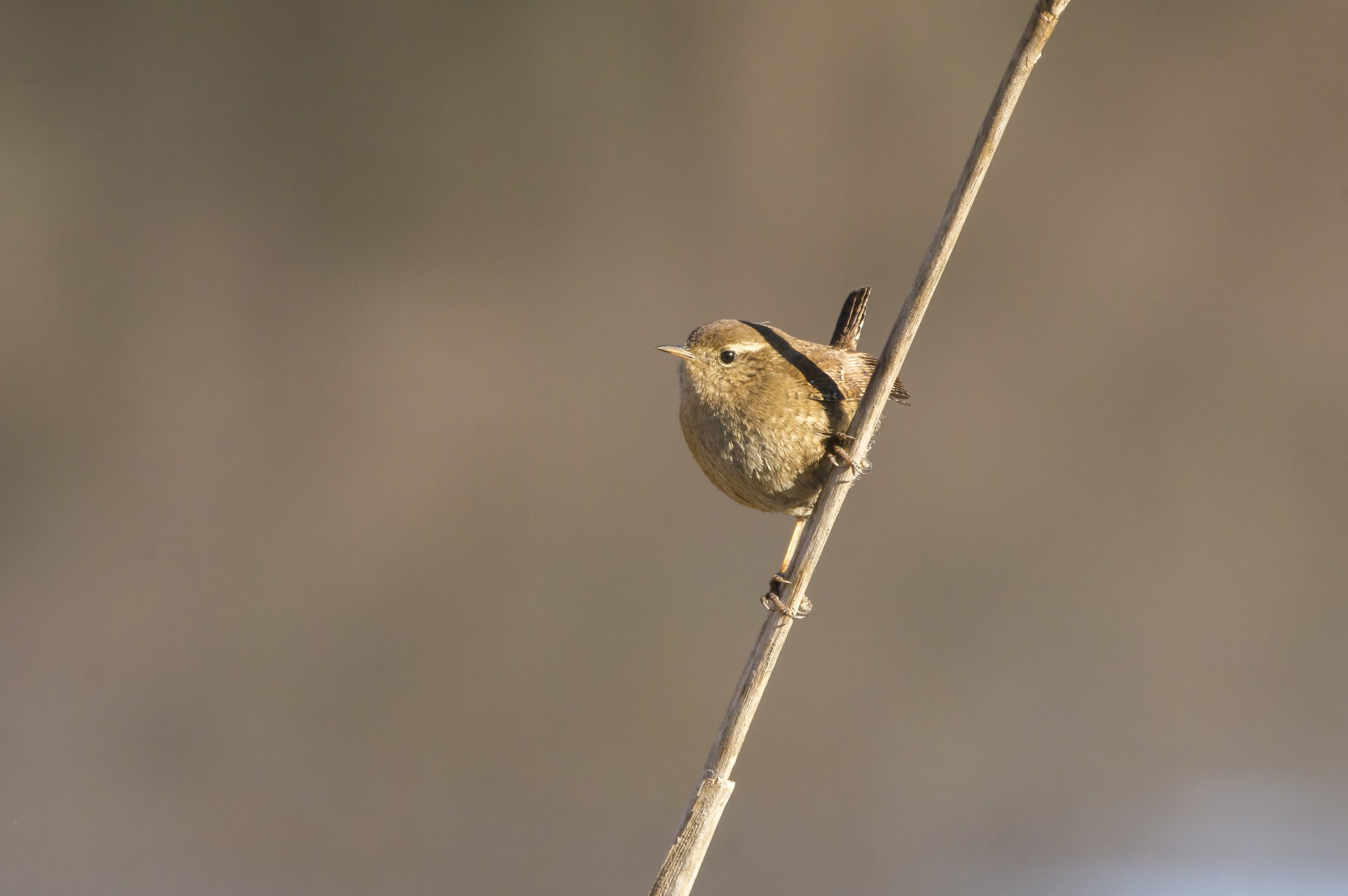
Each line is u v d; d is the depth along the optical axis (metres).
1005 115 8.48
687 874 8.50
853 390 8.59
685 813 8.50
